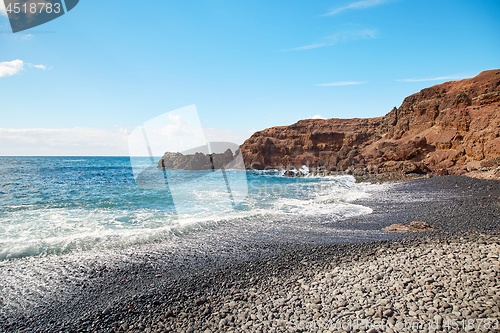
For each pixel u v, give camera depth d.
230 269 6.14
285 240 8.34
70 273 6.02
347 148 49.72
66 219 10.66
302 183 27.30
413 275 4.72
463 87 39.12
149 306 4.57
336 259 6.39
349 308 4.01
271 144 55.00
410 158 36.00
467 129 33.16
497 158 24.94
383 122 54.56
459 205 12.57
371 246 7.16
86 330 3.92
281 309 4.24
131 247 7.73
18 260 6.75
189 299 4.79
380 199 17.02
